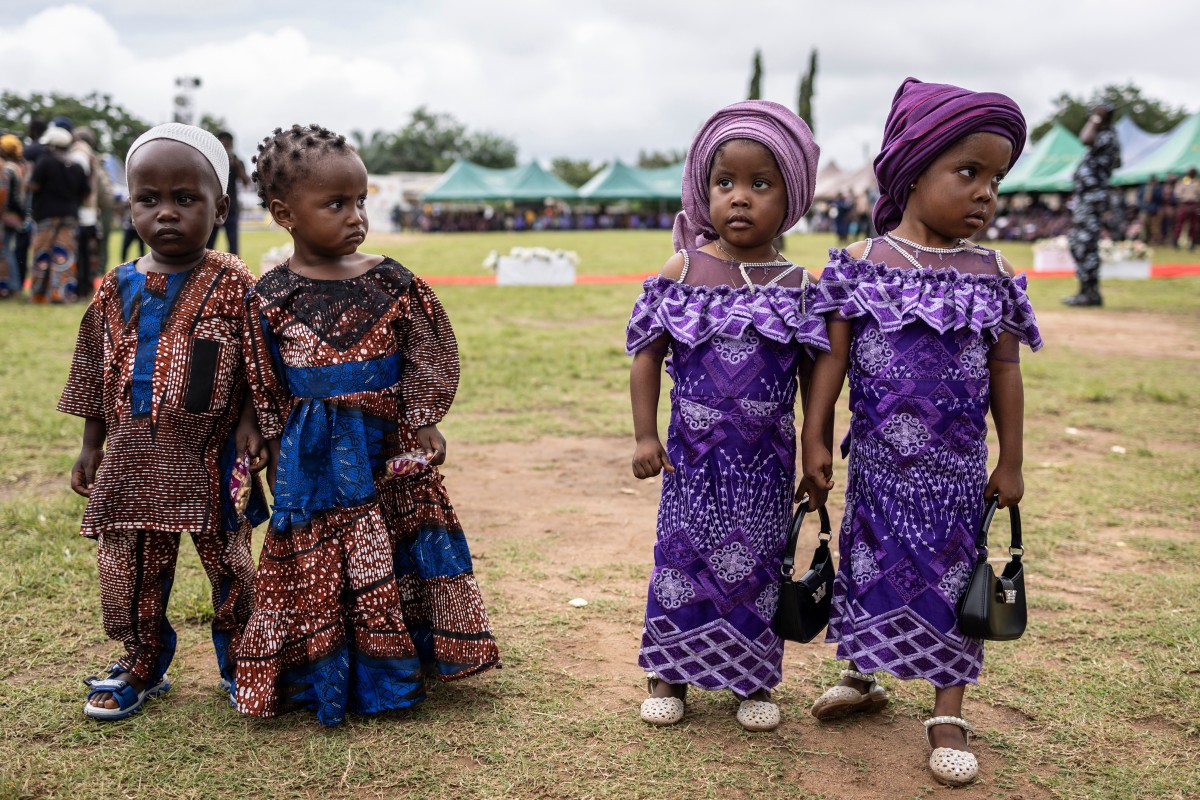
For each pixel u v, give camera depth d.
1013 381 2.78
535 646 3.42
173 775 2.57
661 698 2.94
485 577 4.05
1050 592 3.96
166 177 2.77
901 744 2.85
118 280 2.89
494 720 2.90
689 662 2.86
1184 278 19.03
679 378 2.88
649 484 5.51
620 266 24.02
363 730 2.83
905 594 2.70
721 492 2.80
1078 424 7.08
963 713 3.02
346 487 2.87
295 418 2.88
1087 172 14.12
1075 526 4.78
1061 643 3.48
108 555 2.84
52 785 2.51
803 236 43.22
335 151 2.84
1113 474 5.73
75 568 3.96
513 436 6.50
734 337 2.79
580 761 2.69
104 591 2.87
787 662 3.42
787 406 2.86
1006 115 2.66
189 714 2.91
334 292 2.89
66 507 4.72
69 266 12.16
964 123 2.64
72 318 11.02
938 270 2.73
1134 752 2.79
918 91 2.79
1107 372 9.10
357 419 2.89
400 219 57.72
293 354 2.86
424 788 2.54
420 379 2.97
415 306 2.97
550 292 16.38
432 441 2.98
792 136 2.79
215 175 2.87
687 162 2.96
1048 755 2.77
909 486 2.70
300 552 2.86
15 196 12.55
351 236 2.89
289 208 2.85
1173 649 3.41
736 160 2.76
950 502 2.69
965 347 2.70
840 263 2.81
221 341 2.86
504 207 62.12
